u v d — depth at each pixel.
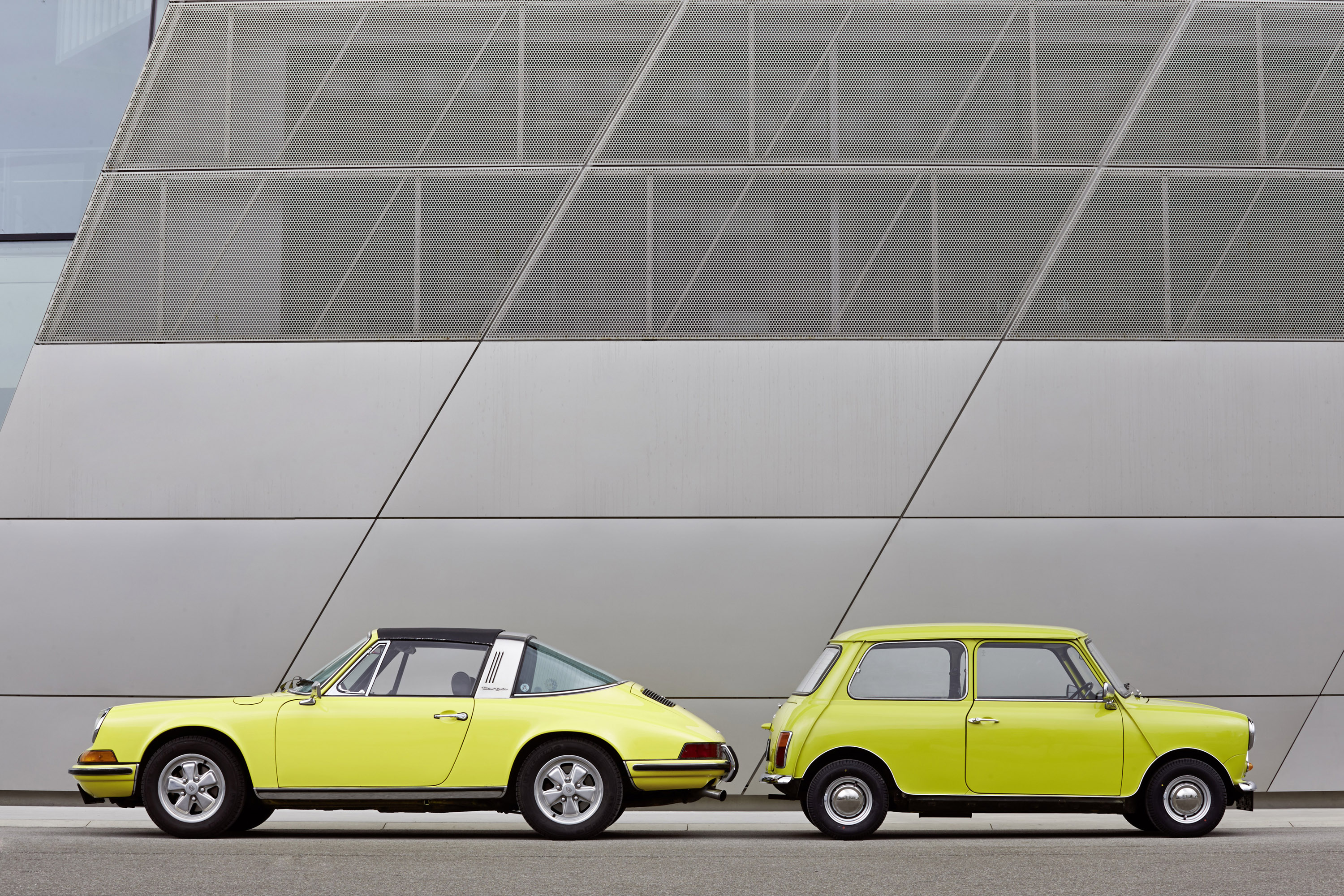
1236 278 12.73
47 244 13.27
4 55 13.41
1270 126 12.89
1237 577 12.39
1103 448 12.52
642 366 12.63
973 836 9.32
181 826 8.78
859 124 12.90
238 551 12.42
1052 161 12.84
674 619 12.34
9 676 12.25
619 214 12.82
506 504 12.48
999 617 12.33
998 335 12.67
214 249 12.82
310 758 8.75
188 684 12.27
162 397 12.62
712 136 12.90
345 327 12.72
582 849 8.23
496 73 12.99
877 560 12.40
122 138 12.95
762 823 10.78
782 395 12.59
